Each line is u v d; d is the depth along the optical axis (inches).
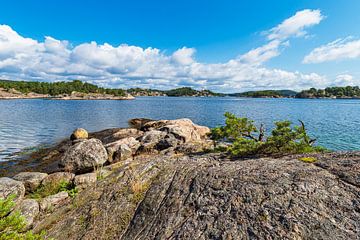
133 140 791.1
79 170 602.2
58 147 956.6
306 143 341.4
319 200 183.9
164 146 745.0
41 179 526.6
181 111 2859.3
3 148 930.7
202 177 269.4
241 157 351.9
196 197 239.8
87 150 618.5
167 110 3002.0
